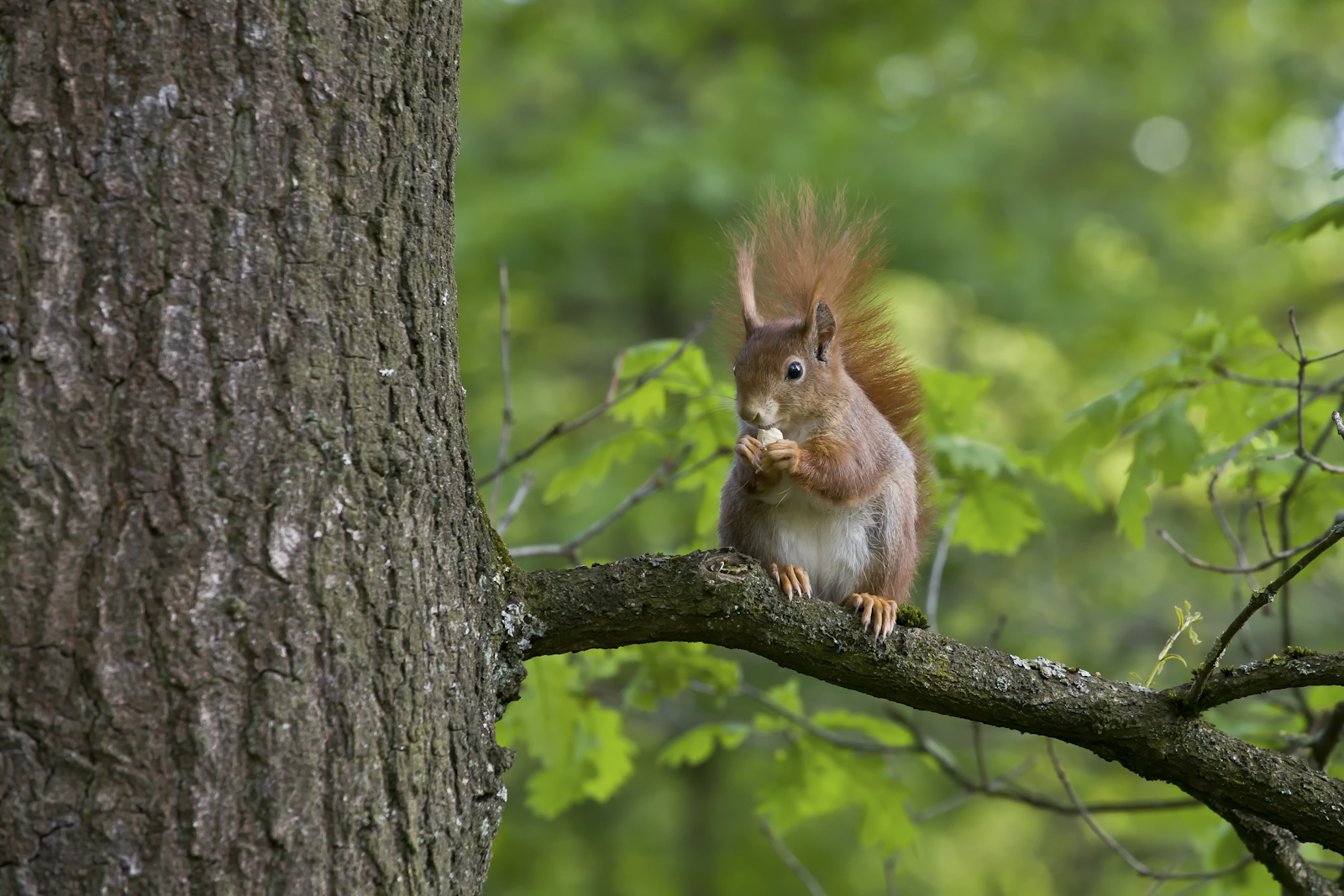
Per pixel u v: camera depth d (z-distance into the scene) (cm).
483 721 531
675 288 1984
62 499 438
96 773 430
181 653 442
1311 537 943
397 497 496
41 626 432
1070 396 2188
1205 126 2492
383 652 484
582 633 578
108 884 427
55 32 446
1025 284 2025
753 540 840
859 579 835
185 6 458
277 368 467
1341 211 843
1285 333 2361
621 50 2108
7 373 439
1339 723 835
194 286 454
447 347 532
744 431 877
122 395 445
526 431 2020
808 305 869
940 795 2202
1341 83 2359
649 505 1886
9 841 424
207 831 440
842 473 795
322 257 479
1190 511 2112
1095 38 2152
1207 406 938
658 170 1833
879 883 2220
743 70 2022
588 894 2108
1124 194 2336
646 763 2186
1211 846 1023
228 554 453
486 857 527
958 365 2409
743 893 2103
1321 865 922
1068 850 2362
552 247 1858
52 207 443
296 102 476
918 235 1922
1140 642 1903
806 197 905
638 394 998
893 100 2161
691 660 916
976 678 600
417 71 515
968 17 2091
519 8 2100
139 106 451
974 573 1950
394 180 503
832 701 1822
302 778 457
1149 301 2102
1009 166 2134
